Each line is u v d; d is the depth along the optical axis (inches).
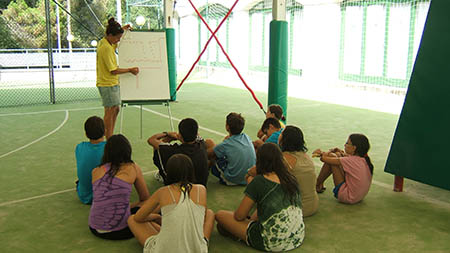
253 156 177.6
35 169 206.4
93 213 129.1
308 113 365.1
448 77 155.9
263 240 118.8
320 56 582.2
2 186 181.6
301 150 142.9
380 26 505.0
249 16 728.3
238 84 621.3
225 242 128.9
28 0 1133.1
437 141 159.0
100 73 234.5
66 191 175.6
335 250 124.1
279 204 117.0
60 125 314.5
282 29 279.4
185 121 149.6
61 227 140.7
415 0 463.5
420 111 163.6
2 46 1048.2
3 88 577.3
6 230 138.6
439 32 158.4
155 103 243.9
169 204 105.3
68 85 618.5
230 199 165.6
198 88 567.2
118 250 124.9
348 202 158.1
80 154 156.3
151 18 1220.5
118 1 729.6
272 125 181.0
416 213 152.5
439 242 130.4
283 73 285.3
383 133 285.9
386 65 503.5
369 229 138.8
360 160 156.9
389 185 183.0
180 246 103.4
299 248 125.0
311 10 584.7
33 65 906.1
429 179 161.8
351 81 550.9
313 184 143.9
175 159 109.7
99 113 368.8
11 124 317.7
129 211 130.3
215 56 839.1
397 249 125.6
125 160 129.3
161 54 244.8
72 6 1165.1
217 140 266.5
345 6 542.9
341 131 291.7
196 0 836.6
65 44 1141.1
